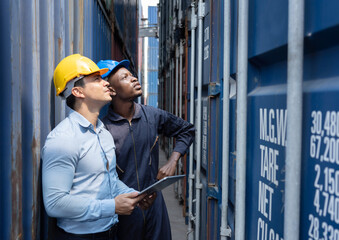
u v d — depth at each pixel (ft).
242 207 4.08
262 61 3.94
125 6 23.08
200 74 9.04
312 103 2.66
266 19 3.58
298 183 2.61
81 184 4.83
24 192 4.54
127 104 6.86
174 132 7.94
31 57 4.57
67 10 6.75
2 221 3.81
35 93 4.71
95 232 5.06
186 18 12.87
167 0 28.89
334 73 2.47
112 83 6.70
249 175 4.14
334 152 2.36
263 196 3.73
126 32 23.89
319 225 2.53
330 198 2.41
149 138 7.07
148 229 7.09
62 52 6.13
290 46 2.64
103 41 12.44
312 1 2.63
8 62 3.80
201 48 8.98
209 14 7.84
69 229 4.95
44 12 5.23
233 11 5.46
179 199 17.95
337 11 2.30
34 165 4.71
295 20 2.60
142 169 6.89
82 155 4.78
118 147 6.73
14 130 3.94
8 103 3.82
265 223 3.67
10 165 3.86
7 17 3.78
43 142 5.24
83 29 8.36
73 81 5.00
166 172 7.30
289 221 2.64
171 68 22.47
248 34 4.15
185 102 13.12
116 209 4.87
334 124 2.36
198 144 9.23
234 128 5.40
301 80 2.61
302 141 2.80
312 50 2.78
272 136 3.47
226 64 5.57
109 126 6.86
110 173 5.39
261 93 3.86
